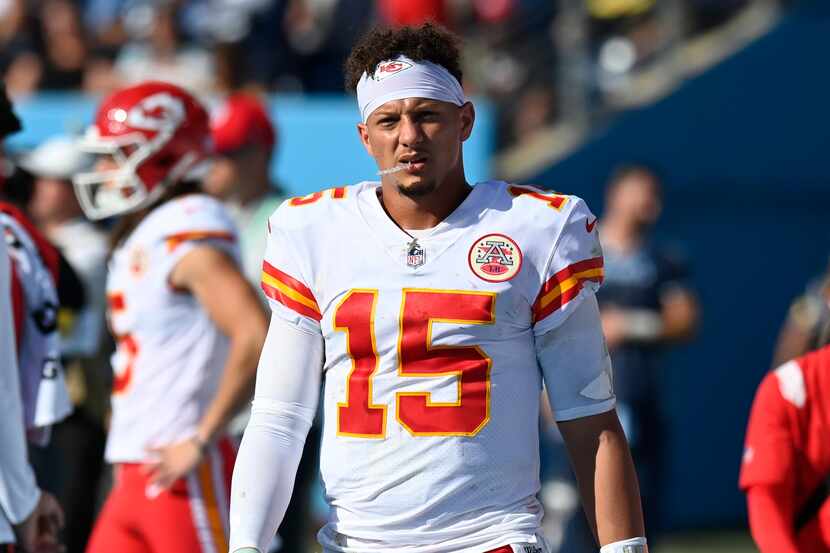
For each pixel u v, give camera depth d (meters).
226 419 16.52
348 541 11.74
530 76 37.56
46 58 38.03
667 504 36.47
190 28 39.12
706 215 37.06
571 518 26.62
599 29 37.94
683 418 36.75
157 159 17.45
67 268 18.64
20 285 15.27
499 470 11.54
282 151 32.66
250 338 16.48
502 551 11.45
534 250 11.57
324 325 11.78
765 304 37.25
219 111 23.05
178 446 16.50
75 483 21.81
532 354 11.76
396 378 11.50
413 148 11.46
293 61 39.03
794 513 14.29
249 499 11.89
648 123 36.62
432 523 11.48
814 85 37.53
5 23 38.34
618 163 36.41
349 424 11.66
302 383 12.04
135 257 17.05
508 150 36.38
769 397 14.30
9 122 15.34
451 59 11.75
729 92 37.09
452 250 11.55
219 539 16.64
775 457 14.09
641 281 28.16
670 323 28.25
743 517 37.09
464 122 11.97
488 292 11.45
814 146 37.47
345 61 12.26
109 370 21.70
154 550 16.67
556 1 38.41
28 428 15.52
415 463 11.45
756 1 38.84
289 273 11.88
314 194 12.12
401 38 11.70
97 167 17.72
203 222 16.91
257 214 22.89
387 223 11.69
